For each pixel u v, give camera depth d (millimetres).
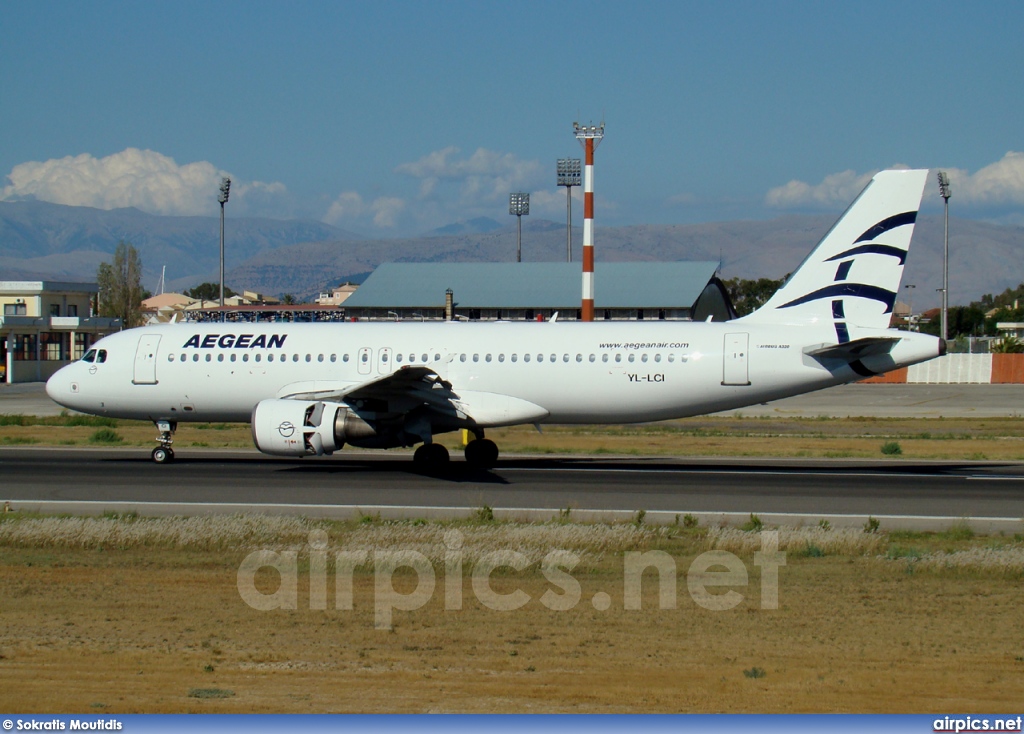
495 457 80875
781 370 74375
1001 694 29688
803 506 61062
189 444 97250
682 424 126812
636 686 30062
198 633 35062
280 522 52688
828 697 29359
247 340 81125
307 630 35438
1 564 44719
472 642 34156
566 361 76500
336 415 71750
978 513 59250
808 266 75500
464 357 77812
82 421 129875
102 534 49156
